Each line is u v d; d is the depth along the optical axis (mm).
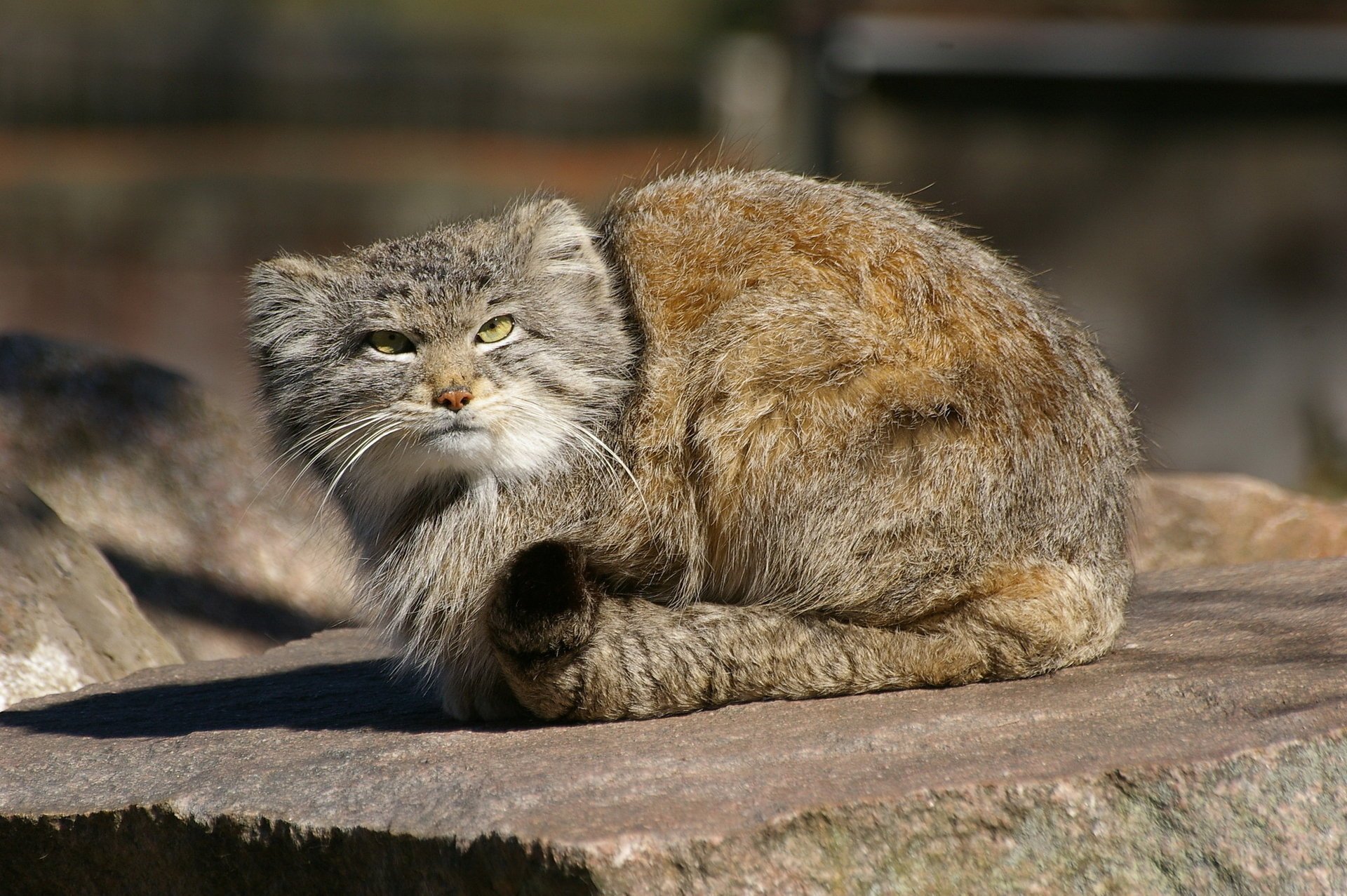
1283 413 39125
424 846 9297
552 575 11117
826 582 12000
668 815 9039
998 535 11969
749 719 11141
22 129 67688
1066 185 39500
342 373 13102
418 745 11273
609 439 12602
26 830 11094
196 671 16094
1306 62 37844
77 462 21062
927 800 9227
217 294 50125
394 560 13016
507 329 13016
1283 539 20828
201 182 56562
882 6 40250
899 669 11711
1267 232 39281
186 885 10570
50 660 15953
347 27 72812
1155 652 12766
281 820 10023
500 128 69750
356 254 14203
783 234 12812
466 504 12664
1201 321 39438
